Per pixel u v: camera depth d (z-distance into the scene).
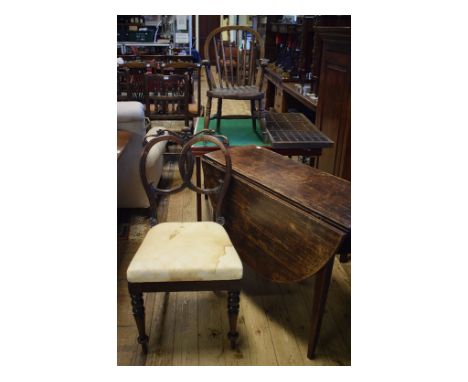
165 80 3.81
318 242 1.41
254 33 2.60
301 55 3.87
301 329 1.72
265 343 1.64
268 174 1.78
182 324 1.74
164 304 1.86
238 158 2.00
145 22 7.57
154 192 1.71
